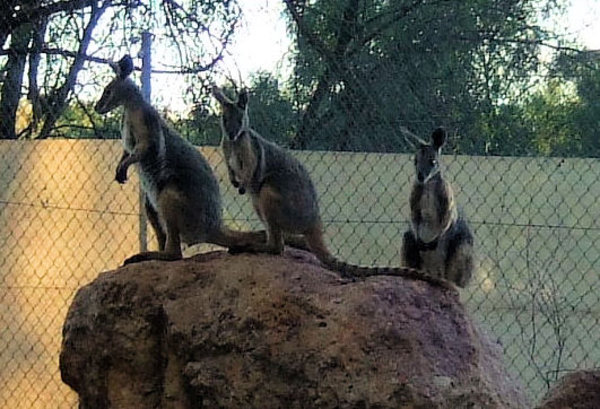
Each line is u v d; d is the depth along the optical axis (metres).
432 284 5.44
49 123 9.39
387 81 8.45
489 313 7.31
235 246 5.80
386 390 4.79
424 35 8.84
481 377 4.99
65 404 7.62
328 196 7.35
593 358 7.16
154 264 5.61
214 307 5.24
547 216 7.25
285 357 4.97
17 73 9.59
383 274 5.59
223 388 5.06
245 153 5.69
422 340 4.97
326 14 9.12
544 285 7.24
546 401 5.02
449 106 8.39
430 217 6.16
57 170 7.69
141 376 5.42
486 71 8.68
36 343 7.67
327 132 8.19
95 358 5.55
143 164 5.90
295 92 8.56
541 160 7.26
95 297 5.59
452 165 7.32
